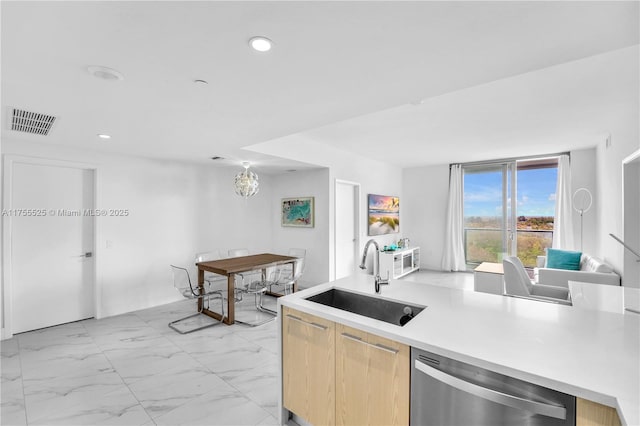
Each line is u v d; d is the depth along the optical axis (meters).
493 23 1.33
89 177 3.92
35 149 3.44
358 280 2.44
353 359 1.52
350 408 1.54
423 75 1.86
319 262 5.26
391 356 1.38
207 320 3.89
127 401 2.21
